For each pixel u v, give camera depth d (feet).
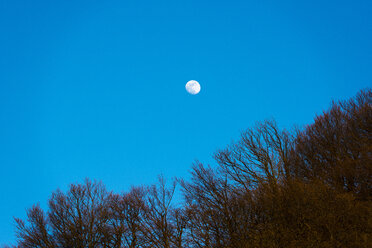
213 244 55.93
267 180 62.69
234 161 69.62
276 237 44.96
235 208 56.90
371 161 62.08
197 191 66.64
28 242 76.28
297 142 73.56
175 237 66.03
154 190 73.97
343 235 42.34
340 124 75.56
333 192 50.49
